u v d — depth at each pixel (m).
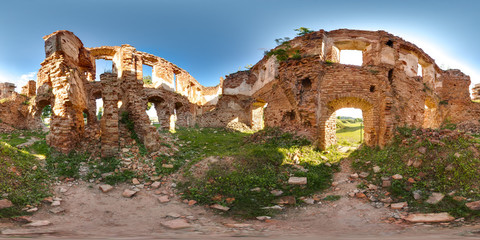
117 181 8.16
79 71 11.59
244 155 9.60
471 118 18.75
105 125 10.07
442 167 7.39
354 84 12.16
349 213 5.79
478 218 4.71
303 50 13.37
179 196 7.27
